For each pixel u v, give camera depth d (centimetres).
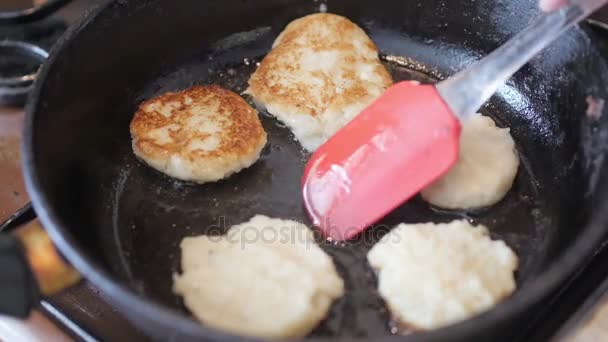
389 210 45
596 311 42
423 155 44
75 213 44
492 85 44
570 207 46
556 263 37
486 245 44
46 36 54
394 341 34
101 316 42
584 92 47
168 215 47
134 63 51
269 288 42
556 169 49
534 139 51
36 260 37
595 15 51
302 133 50
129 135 51
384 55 57
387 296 42
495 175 47
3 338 41
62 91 45
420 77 55
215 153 48
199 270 43
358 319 42
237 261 43
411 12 55
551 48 50
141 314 35
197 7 52
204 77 55
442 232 44
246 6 54
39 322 41
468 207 47
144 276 44
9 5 56
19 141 50
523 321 40
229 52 56
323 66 52
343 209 45
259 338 34
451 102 44
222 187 48
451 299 41
